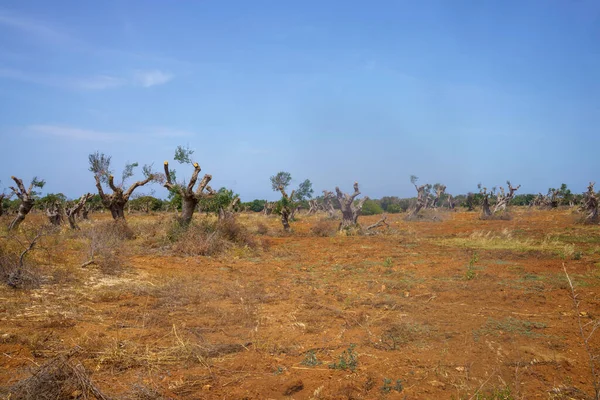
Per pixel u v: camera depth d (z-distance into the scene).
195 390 4.60
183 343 5.74
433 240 19.70
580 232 20.94
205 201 20.73
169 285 9.34
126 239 16.50
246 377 4.97
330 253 15.80
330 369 5.20
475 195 51.12
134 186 20.08
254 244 17.05
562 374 5.11
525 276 10.79
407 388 4.71
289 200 25.00
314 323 7.07
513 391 4.62
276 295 9.02
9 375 4.59
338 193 25.42
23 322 6.35
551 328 6.79
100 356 5.30
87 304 7.66
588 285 9.75
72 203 25.34
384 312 7.73
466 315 7.50
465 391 4.62
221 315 7.35
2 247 9.90
